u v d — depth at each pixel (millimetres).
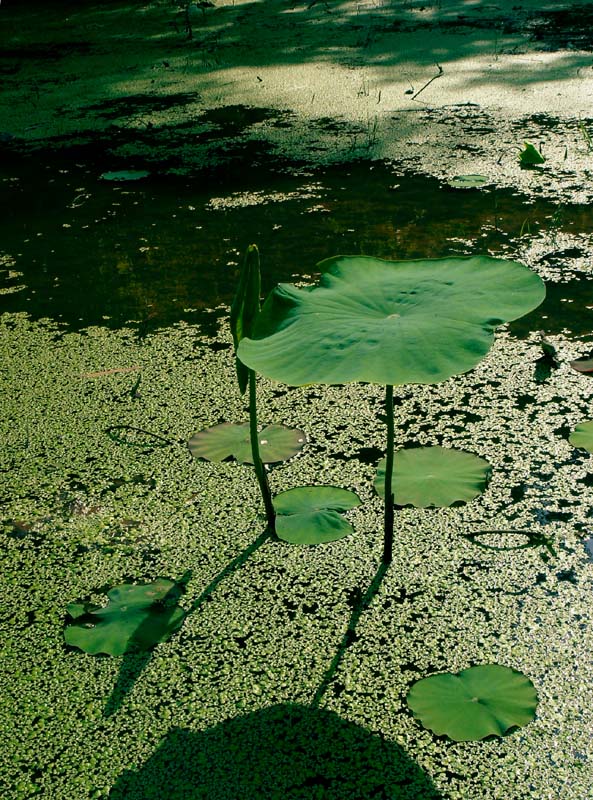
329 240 3176
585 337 2490
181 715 1472
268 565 1782
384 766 1348
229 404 2348
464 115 4469
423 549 1781
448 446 2086
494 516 1855
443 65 5402
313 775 1344
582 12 6488
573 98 4562
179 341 2662
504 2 7070
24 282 3111
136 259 3213
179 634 1631
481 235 3115
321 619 1639
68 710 1500
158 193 3836
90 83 5738
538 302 1563
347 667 1532
